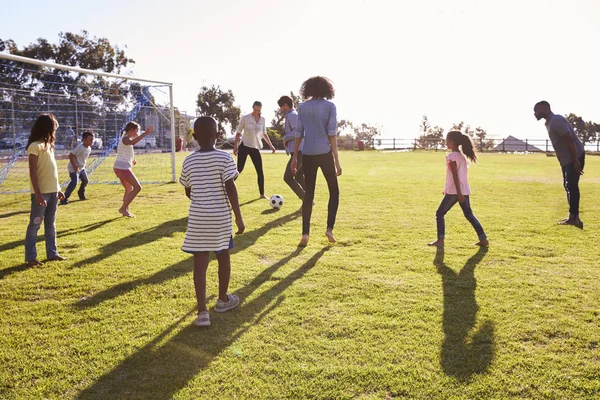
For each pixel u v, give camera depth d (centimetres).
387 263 468
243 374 261
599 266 462
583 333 311
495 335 308
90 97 1673
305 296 377
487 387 248
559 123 654
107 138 1650
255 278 421
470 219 543
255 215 727
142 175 1455
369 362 273
